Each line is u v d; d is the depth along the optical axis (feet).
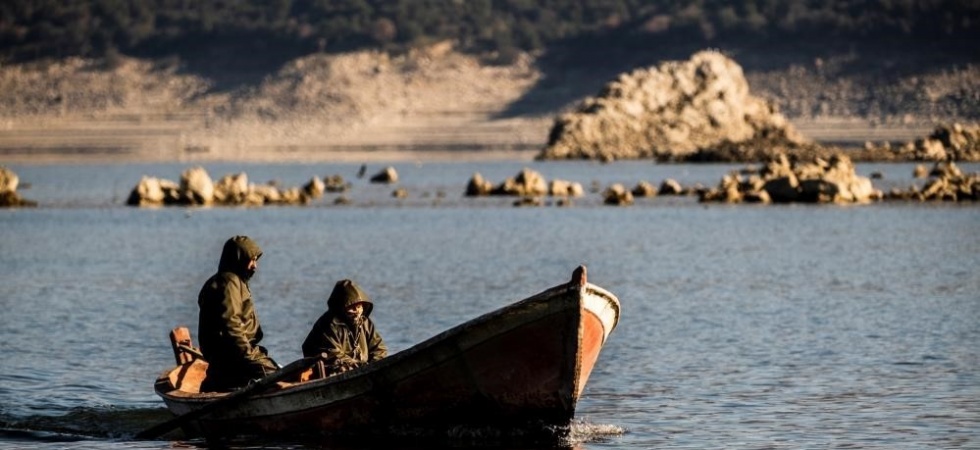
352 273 562.25
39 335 367.86
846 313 402.31
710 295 461.37
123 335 368.07
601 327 213.87
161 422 240.73
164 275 570.87
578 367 210.38
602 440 224.74
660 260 620.90
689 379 285.23
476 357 212.02
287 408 221.46
